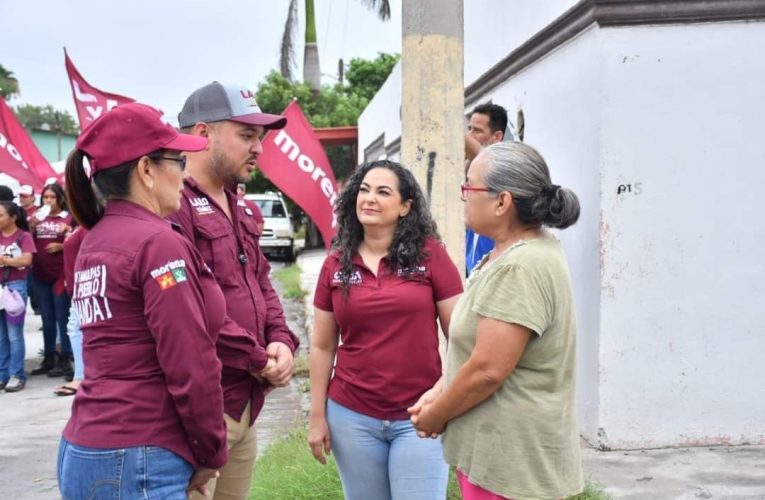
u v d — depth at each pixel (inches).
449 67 166.2
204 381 94.1
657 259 198.2
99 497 92.6
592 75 200.7
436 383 125.3
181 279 93.7
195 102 127.2
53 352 352.8
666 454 196.1
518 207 100.9
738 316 199.5
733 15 193.5
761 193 198.1
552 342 97.7
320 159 291.0
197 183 124.6
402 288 124.5
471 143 198.4
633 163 196.9
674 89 196.1
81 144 98.7
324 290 131.6
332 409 130.0
